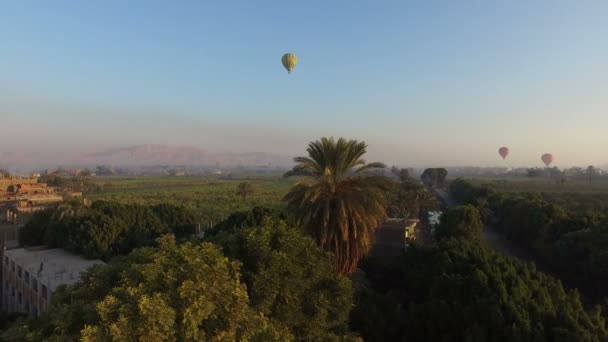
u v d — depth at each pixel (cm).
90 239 3719
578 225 4362
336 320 1523
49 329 1065
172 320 905
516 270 2280
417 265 2650
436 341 1742
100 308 919
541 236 4725
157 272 1056
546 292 1983
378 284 2711
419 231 6188
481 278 1922
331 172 2252
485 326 1620
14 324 1192
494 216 7338
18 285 3409
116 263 1345
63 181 12281
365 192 2225
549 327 1636
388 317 1920
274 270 1312
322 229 2144
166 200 9944
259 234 1517
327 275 1608
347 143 2312
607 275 3259
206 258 1160
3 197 8662
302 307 1409
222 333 964
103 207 4409
